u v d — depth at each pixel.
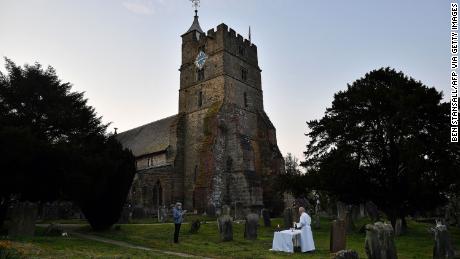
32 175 18.50
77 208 33.75
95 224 21.06
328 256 12.67
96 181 19.92
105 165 20.23
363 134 22.88
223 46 42.91
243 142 40.56
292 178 26.69
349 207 25.75
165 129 47.25
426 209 22.91
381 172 23.02
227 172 39.59
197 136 42.16
